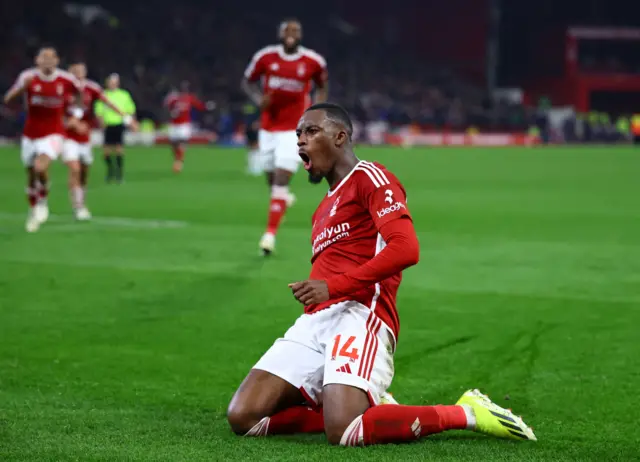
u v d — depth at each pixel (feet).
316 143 38.34
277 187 91.15
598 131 495.82
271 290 72.18
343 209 38.19
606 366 50.65
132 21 489.26
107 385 46.98
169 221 120.37
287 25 94.48
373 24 601.21
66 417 40.81
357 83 526.57
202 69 472.85
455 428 36.86
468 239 103.35
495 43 547.49
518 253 92.22
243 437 37.52
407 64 573.33
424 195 163.84
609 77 553.64
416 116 489.67
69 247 94.79
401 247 35.76
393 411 35.88
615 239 103.50
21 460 34.04
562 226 116.16
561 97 557.33
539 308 65.82
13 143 365.20
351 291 35.96
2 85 380.58
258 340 56.90
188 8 534.78
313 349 37.83
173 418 41.16
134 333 58.49
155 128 404.16
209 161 280.10
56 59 105.81
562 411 42.42
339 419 35.60
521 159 304.91
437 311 64.75
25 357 52.49
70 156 120.26
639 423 40.37
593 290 72.54
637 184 192.85
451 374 49.29
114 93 191.01
